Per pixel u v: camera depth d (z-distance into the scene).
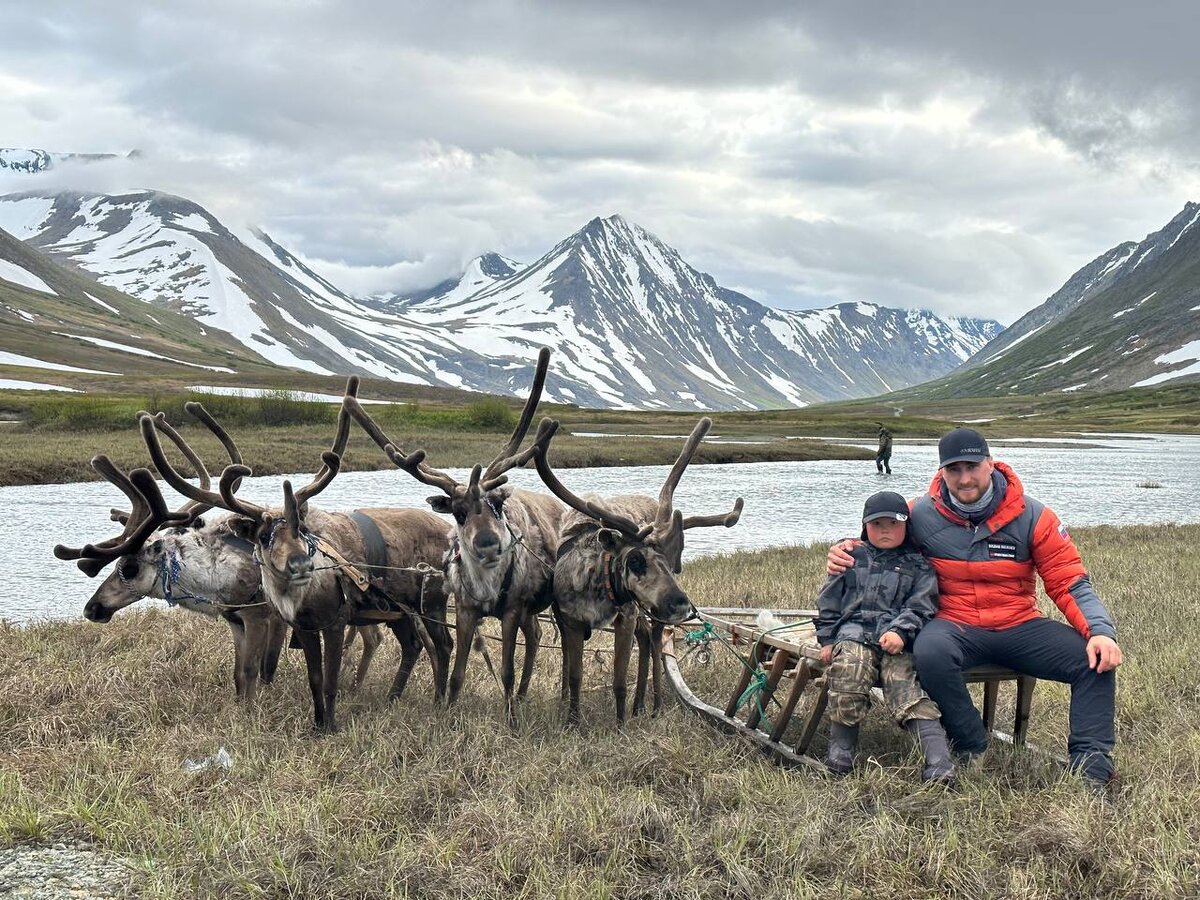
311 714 5.36
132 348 117.12
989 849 3.60
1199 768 4.17
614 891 3.46
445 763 4.50
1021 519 4.29
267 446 26.92
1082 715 4.18
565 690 5.78
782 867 3.51
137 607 8.63
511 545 5.27
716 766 4.40
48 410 36.00
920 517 4.45
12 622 8.16
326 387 89.00
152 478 5.29
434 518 6.26
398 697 5.78
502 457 5.53
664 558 5.07
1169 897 3.22
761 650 4.88
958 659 4.16
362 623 5.51
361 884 3.50
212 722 5.16
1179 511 19.45
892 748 4.62
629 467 29.30
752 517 17.38
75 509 16.02
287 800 4.11
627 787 4.18
